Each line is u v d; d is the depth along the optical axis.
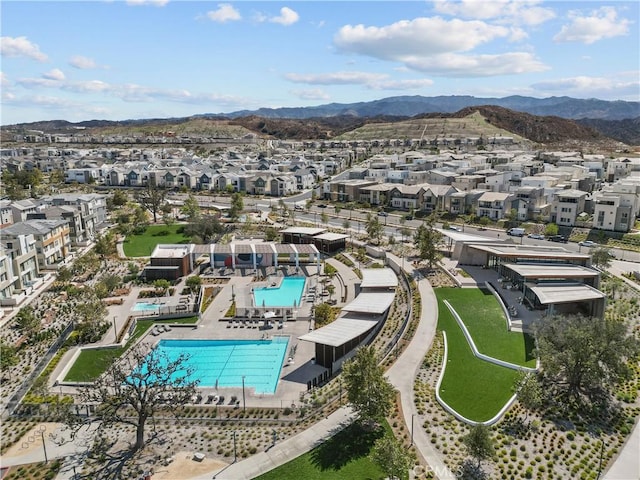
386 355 69.00
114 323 82.38
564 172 185.25
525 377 56.16
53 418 59.03
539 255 94.19
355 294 97.94
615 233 133.62
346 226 147.62
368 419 54.06
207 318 88.62
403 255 117.75
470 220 157.88
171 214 175.75
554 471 46.44
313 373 68.31
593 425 53.44
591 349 57.12
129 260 122.44
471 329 75.81
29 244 105.38
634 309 84.94
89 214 140.75
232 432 54.66
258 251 114.75
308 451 49.97
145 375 54.91
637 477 45.56
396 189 181.25
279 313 89.31
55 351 75.81
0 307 91.81
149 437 54.41
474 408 56.16
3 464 50.78
